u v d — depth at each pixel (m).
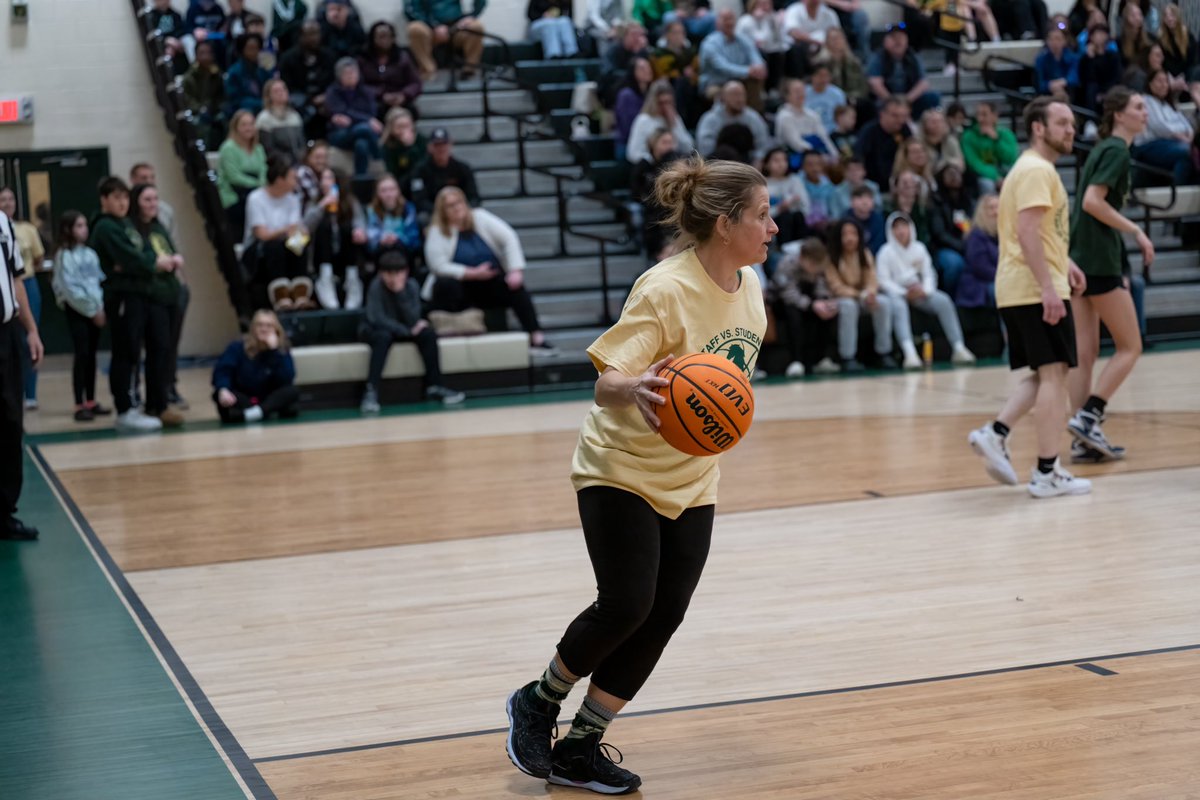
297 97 14.46
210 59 14.58
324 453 9.61
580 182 14.52
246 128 13.17
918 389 11.33
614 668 3.51
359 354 12.04
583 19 16.56
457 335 12.38
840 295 12.66
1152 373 11.45
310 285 12.50
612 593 3.37
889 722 3.96
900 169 13.57
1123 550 5.90
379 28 14.52
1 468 7.03
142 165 11.76
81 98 15.67
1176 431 8.66
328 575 6.16
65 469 9.33
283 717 4.26
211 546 6.83
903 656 4.61
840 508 7.06
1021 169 6.76
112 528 7.36
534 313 12.62
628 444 3.36
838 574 5.77
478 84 15.75
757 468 8.24
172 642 5.18
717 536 6.59
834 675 4.44
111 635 5.30
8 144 15.58
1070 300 6.93
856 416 10.08
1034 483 7.07
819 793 3.45
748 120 13.79
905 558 5.98
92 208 15.81
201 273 16.00
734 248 3.34
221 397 11.19
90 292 11.45
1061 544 6.07
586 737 3.54
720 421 3.20
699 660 4.68
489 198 14.35
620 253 13.91
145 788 3.68
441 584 5.89
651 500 3.39
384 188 12.69
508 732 3.99
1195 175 15.11
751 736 3.90
